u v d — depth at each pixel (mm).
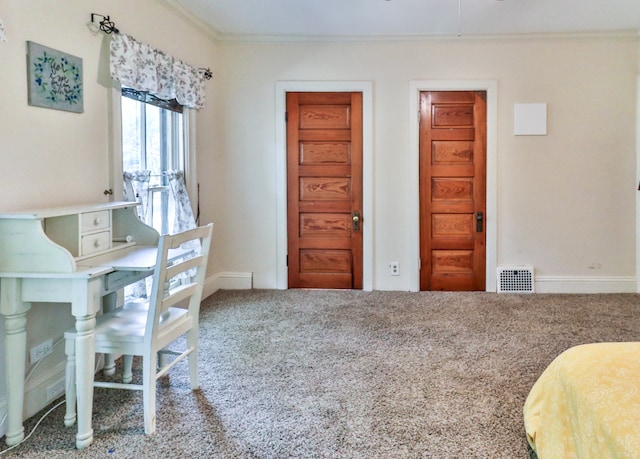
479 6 3436
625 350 1388
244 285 4430
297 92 4301
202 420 1997
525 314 3557
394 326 3281
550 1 3350
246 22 3822
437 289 4363
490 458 1711
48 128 2180
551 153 4199
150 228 2430
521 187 4238
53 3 2188
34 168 2098
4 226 1762
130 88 2844
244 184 4379
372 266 4352
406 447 1786
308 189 4371
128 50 2645
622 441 1003
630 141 4164
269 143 4332
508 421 1969
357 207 4336
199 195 3938
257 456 1734
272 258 4414
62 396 2264
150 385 1880
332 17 3686
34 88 2080
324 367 2561
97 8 2508
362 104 4258
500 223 4270
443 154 4270
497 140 4211
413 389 2281
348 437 1858
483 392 2240
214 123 4234
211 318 3490
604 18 3715
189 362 2277
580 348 1475
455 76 4191
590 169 4195
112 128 2637
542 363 2590
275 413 2055
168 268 1913
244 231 4414
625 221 4219
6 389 1844
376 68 4230
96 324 2002
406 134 4254
